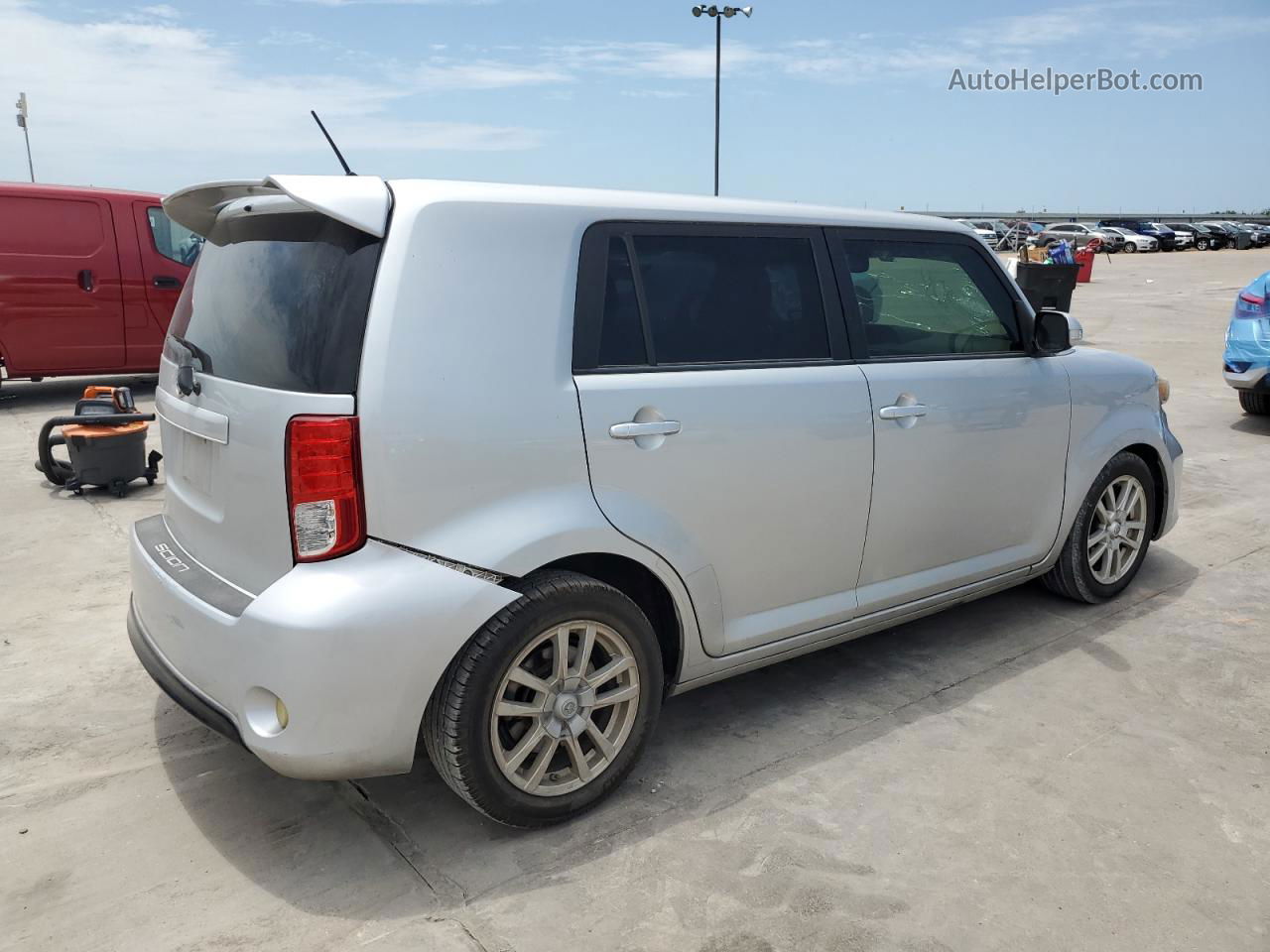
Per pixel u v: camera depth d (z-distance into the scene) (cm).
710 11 2534
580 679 274
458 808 290
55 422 635
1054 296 1480
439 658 244
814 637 340
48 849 269
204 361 276
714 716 349
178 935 236
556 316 266
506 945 233
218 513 266
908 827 281
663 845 272
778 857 267
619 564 290
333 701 234
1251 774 311
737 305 309
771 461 309
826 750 325
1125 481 447
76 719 343
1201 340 1395
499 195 262
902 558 360
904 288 357
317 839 275
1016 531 403
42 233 941
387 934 237
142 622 299
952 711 353
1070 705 357
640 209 290
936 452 358
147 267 990
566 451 264
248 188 275
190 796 296
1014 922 242
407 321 241
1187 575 494
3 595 463
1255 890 255
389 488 238
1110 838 277
